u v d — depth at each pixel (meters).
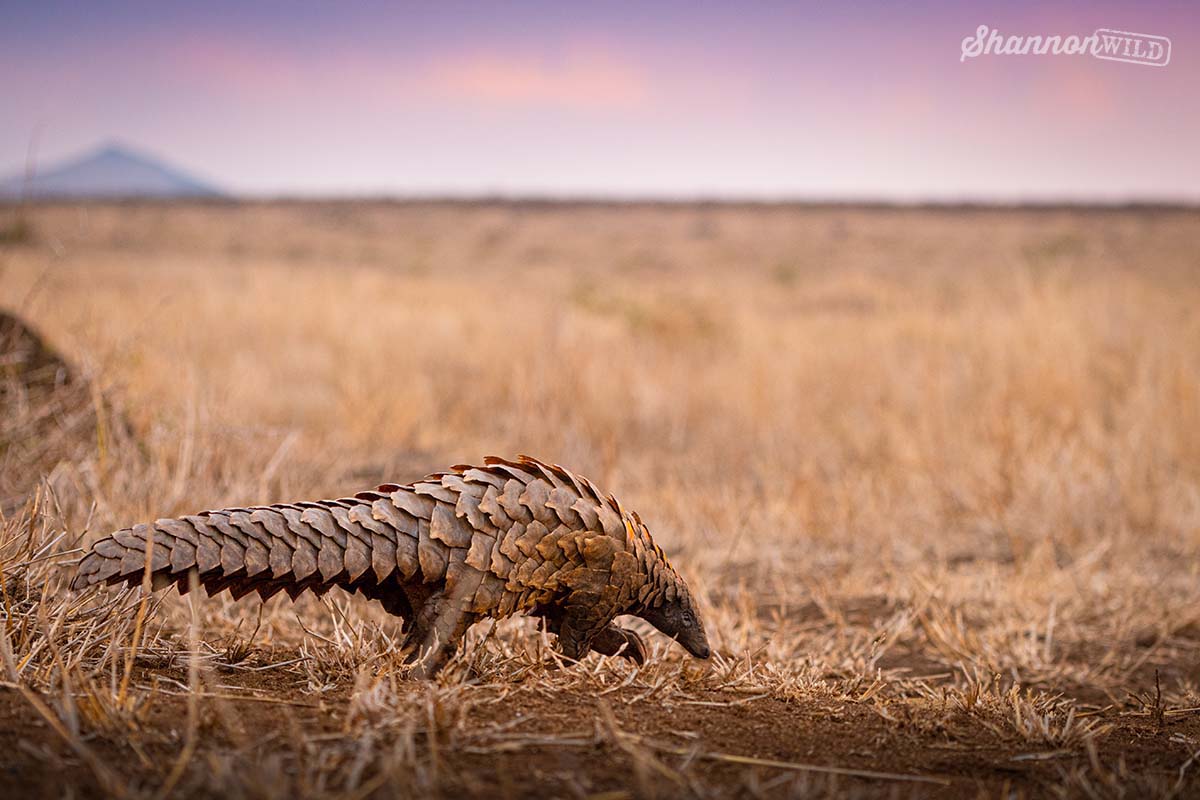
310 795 2.10
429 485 2.97
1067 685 4.15
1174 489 7.30
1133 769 2.83
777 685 3.43
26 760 2.20
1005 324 10.98
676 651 3.88
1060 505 6.96
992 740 3.03
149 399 6.02
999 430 8.11
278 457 5.38
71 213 56.56
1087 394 9.16
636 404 10.71
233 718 2.51
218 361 10.64
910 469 8.09
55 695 2.56
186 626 3.59
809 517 6.73
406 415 9.55
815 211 76.75
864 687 3.65
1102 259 28.25
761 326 14.98
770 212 76.75
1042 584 5.38
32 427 4.96
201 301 14.28
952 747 2.93
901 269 40.22
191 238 51.25
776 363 12.12
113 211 65.19
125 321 9.41
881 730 3.05
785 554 6.17
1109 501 7.07
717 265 45.47
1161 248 41.34
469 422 10.18
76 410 5.17
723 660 3.77
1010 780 2.68
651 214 76.69
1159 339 10.21
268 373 10.88
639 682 3.29
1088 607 5.22
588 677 3.24
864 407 10.29
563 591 3.05
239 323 13.38
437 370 12.01
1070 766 2.81
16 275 11.21
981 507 7.16
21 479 4.63
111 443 5.02
